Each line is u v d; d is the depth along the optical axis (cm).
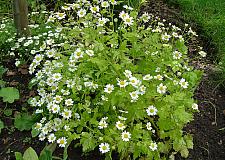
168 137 58
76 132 57
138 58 58
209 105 67
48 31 67
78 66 55
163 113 52
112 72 54
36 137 59
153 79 55
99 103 54
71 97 55
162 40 63
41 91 57
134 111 52
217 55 78
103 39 58
